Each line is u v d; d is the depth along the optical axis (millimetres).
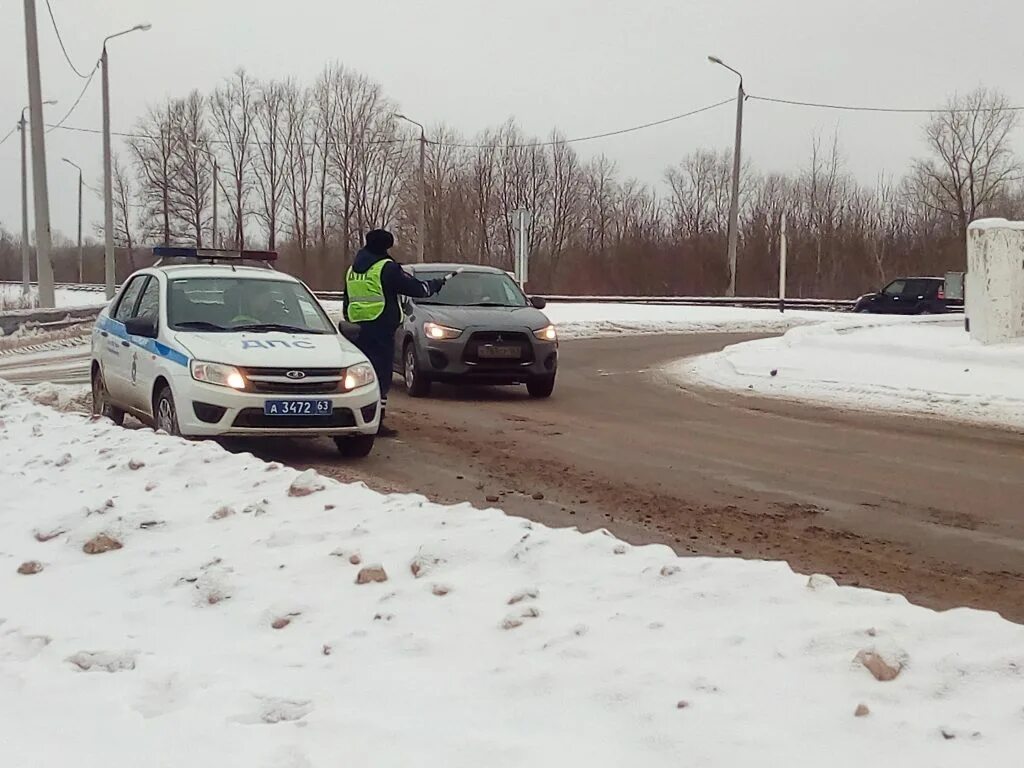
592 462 8734
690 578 4254
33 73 22609
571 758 2908
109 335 10188
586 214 62031
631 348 23109
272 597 4496
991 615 3654
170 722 3242
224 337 8617
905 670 3291
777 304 40344
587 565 4535
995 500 7387
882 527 6543
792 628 3656
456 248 59875
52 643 4055
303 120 62875
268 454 8883
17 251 78125
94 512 5789
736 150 40156
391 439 9805
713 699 3195
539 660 3602
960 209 51375
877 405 12977
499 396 13641
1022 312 15648
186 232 65000
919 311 33438
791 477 8195
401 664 3709
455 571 4609
